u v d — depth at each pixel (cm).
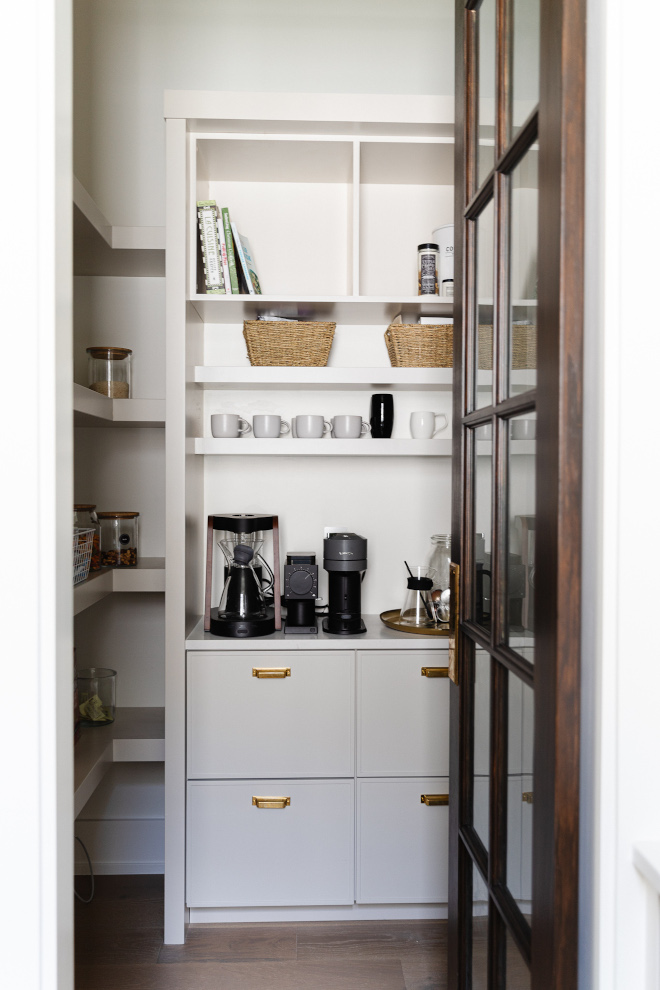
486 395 123
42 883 87
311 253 251
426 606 228
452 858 141
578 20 82
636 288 82
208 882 214
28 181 86
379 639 217
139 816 249
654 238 82
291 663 216
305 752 216
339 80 249
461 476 136
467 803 134
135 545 231
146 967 199
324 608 253
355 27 249
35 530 86
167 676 213
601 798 84
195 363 231
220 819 215
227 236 224
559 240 83
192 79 246
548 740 86
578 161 82
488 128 122
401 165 236
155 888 240
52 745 87
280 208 250
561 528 83
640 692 83
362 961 202
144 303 247
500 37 112
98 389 223
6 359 86
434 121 212
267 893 216
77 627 248
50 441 87
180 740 212
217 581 254
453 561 142
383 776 218
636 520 83
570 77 82
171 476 213
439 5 250
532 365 99
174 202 211
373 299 221
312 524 254
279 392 252
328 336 227
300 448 227
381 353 254
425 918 223
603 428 83
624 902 83
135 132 245
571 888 83
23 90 86
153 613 249
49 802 87
